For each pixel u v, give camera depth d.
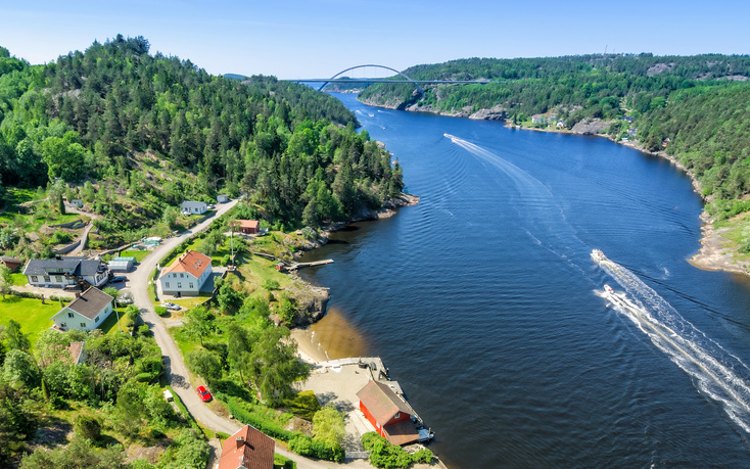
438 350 81.00
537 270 110.06
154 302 88.31
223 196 148.12
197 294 92.06
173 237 119.06
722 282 104.50
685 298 97.12
